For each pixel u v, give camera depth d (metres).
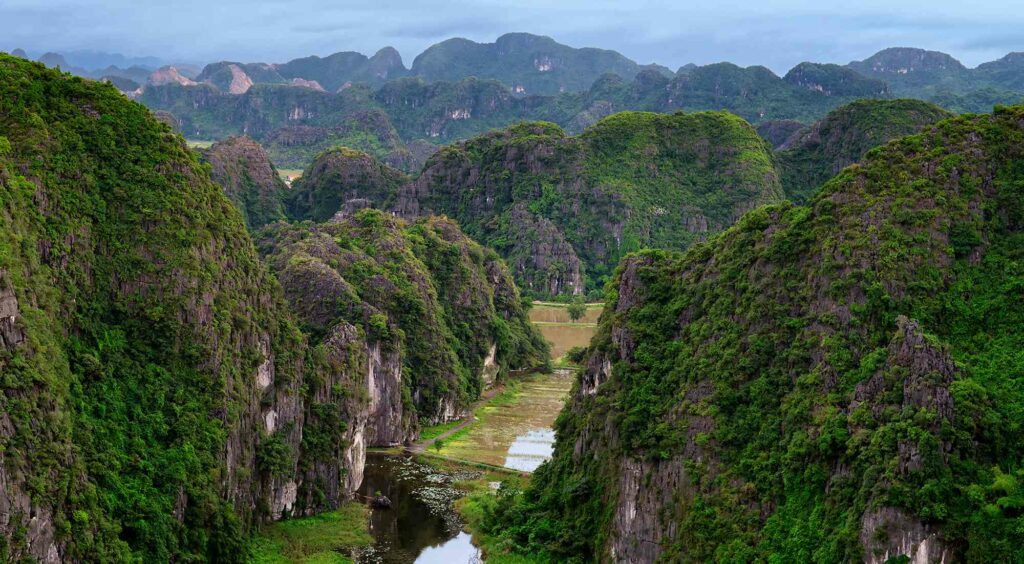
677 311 102.62
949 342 81.50
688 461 89.12
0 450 67.56
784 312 90.75
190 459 90.56
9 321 73.75
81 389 82.62
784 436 83.25
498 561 101.56
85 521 74.25
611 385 103.00
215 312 100.44
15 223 80.88
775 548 78.69
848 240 89.00
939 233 88.44
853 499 75.00
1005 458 72.62
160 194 100.38
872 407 77.06
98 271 92.62
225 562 93.00
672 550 87.00
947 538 70.00
